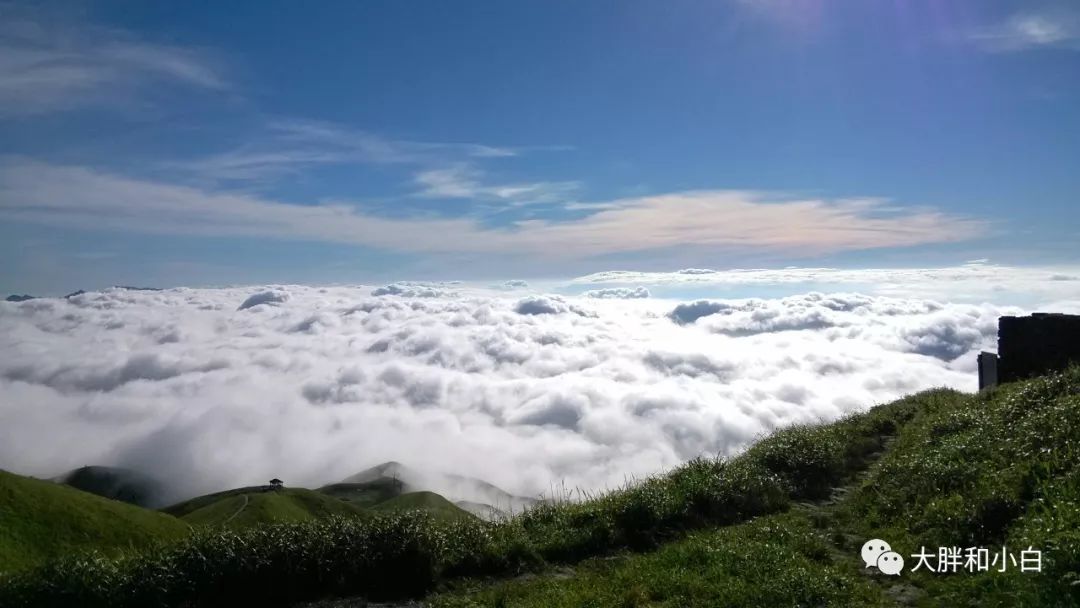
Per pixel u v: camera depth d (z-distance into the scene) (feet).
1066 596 22.39
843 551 32.94
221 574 29.78
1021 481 32.65
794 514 39.42
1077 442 34.27
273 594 30.07
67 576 28.68
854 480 47.14
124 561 30.58
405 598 30.42
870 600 26.37
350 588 31.12
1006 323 68.44
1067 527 26.13
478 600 29.50
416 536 32.86
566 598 28.12
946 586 26.78
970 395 66.08
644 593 28.02
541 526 37.81
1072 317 64.23
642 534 36.94
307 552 31.37
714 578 28.81
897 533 33.22
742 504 40.63
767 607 25.81
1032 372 63.57
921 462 40.50
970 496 33.22
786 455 48.98
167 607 28.66
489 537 35.12
